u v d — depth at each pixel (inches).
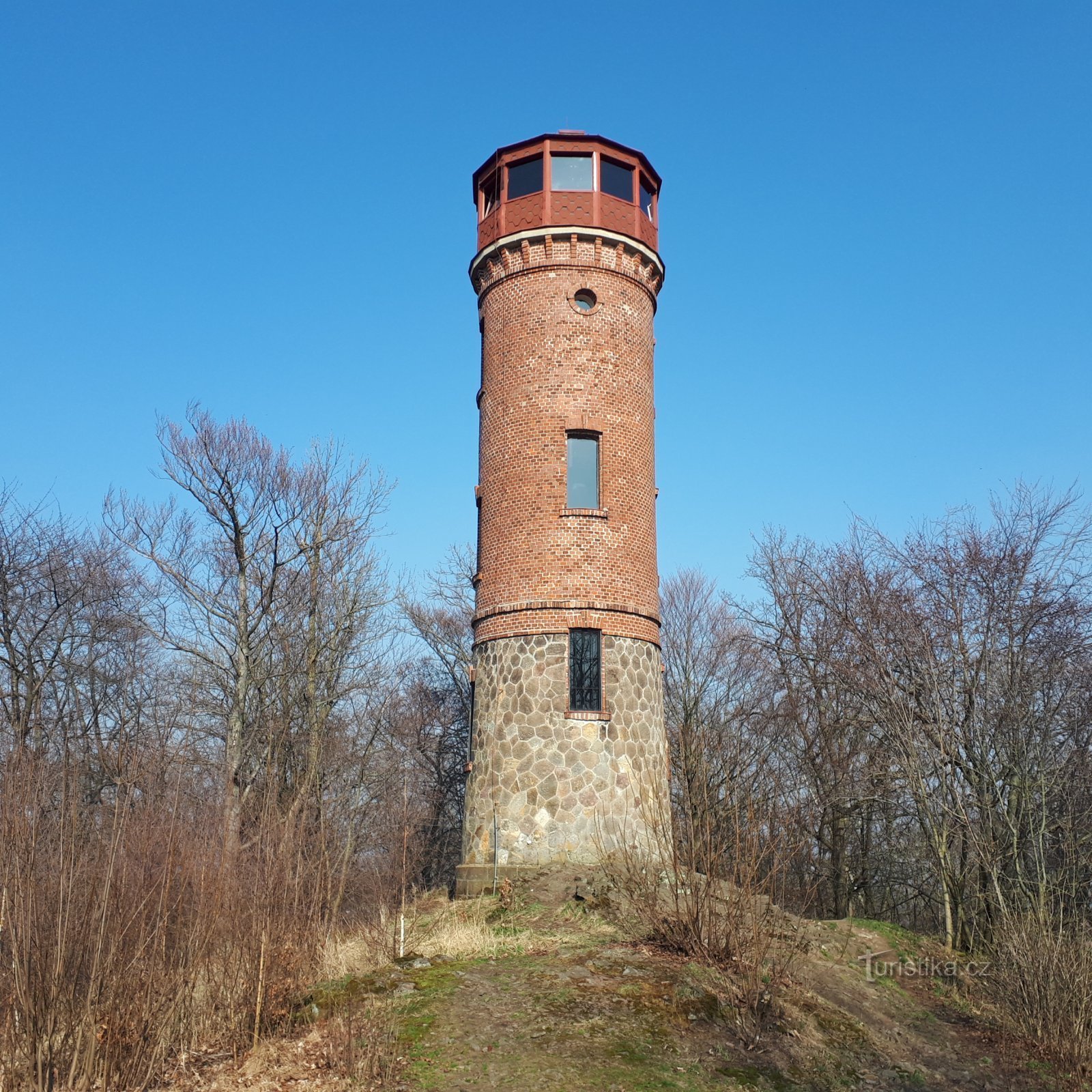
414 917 813.9
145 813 523.2
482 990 566.3
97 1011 451.2
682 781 1285.7
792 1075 514.6
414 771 1845.5
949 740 890.7
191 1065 473.1
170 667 1464.1
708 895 647.8
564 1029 512.7
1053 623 909.8
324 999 549.3
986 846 816.3
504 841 906.7
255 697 1322.6
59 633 1425.9
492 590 1000.2
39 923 440.5
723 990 589.9
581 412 1011.3
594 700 946.7
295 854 614.2
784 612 1439.5
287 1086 444.1
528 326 1039.6
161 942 487.2
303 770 1273.4
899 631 981.8
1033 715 873.5
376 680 1517.0
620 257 1064.2
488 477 1041.5
